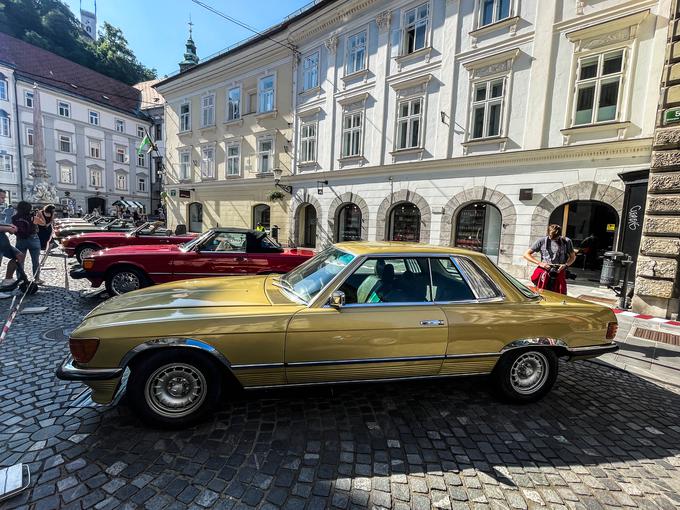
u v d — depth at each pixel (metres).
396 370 3.00
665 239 6.61
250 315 2.73
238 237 6.77
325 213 16.11
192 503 2.02
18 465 2.17
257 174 18.88
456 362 3.08
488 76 11.04
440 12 12.00
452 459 2.50
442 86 12.03
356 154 14.83
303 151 16.94
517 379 3.27
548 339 3.18
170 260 6.29
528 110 10.28
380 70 13.67
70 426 2.68
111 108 41.25
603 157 9.15
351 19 14.48
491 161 11.02
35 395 3.11
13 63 34.44
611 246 11.17
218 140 21.00
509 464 2.47
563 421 3.06
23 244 6.84
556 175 9.91
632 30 8.63
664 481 2.38
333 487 2.19
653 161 6.72
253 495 2.10
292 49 16.84
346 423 2.89
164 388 2.64
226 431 2.71
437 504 2.09
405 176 13.23
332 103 15.43
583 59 9.43
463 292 3.21
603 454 2.63
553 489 2.26
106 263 6.06
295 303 2.99
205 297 3.17
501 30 10.73
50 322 5.12
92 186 40.12
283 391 3.09
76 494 2.04
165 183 25.17
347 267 3.08
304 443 2.60
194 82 21.84
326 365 2.84
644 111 8.59
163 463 2.33
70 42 48.25
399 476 2.31
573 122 9.62
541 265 5.09
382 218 14.05
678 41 6.46
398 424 2.91
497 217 11.41
